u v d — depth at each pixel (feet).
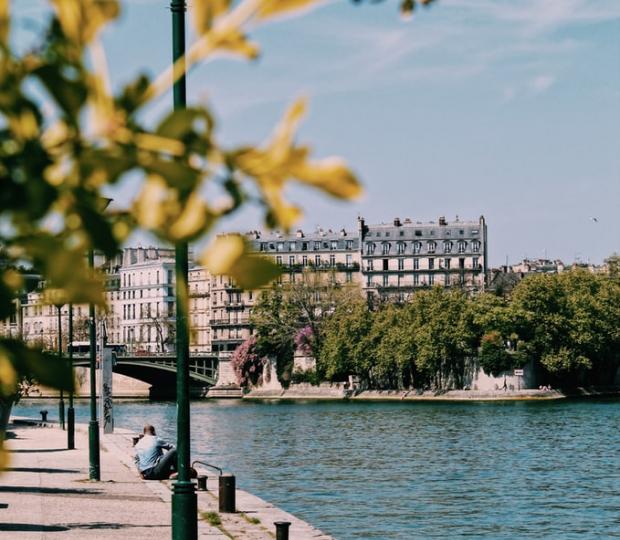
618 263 640.58
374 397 538.06
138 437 187.11
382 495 171.01
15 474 139.64
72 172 7.46
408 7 10.98
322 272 601.21
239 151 7.59
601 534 132.57
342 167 7.55
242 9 7.66
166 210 7.66
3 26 7.16
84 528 92.22
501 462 225.56
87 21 7.26
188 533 66.23
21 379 8.04
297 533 95.09
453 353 507.71
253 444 281.13
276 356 589.73
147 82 7.59
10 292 7.66
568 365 495.41
